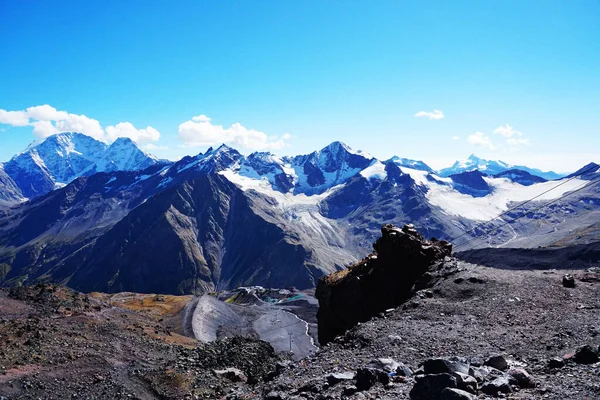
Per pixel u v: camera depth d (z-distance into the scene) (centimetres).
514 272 3997
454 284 3791
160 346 6912
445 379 1303
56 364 4978
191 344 8800
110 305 11681
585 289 3262
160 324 12194
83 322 7488
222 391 3859
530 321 2584
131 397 4075
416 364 1958
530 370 1617
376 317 3278
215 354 5184
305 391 1766
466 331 2500
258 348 5553
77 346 5853
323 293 5559
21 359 4909
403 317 3064
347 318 5053
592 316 2480
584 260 11825
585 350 1606
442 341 2320
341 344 2631
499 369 1619
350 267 5803
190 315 16650
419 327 2697
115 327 7669
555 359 1627
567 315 2602
